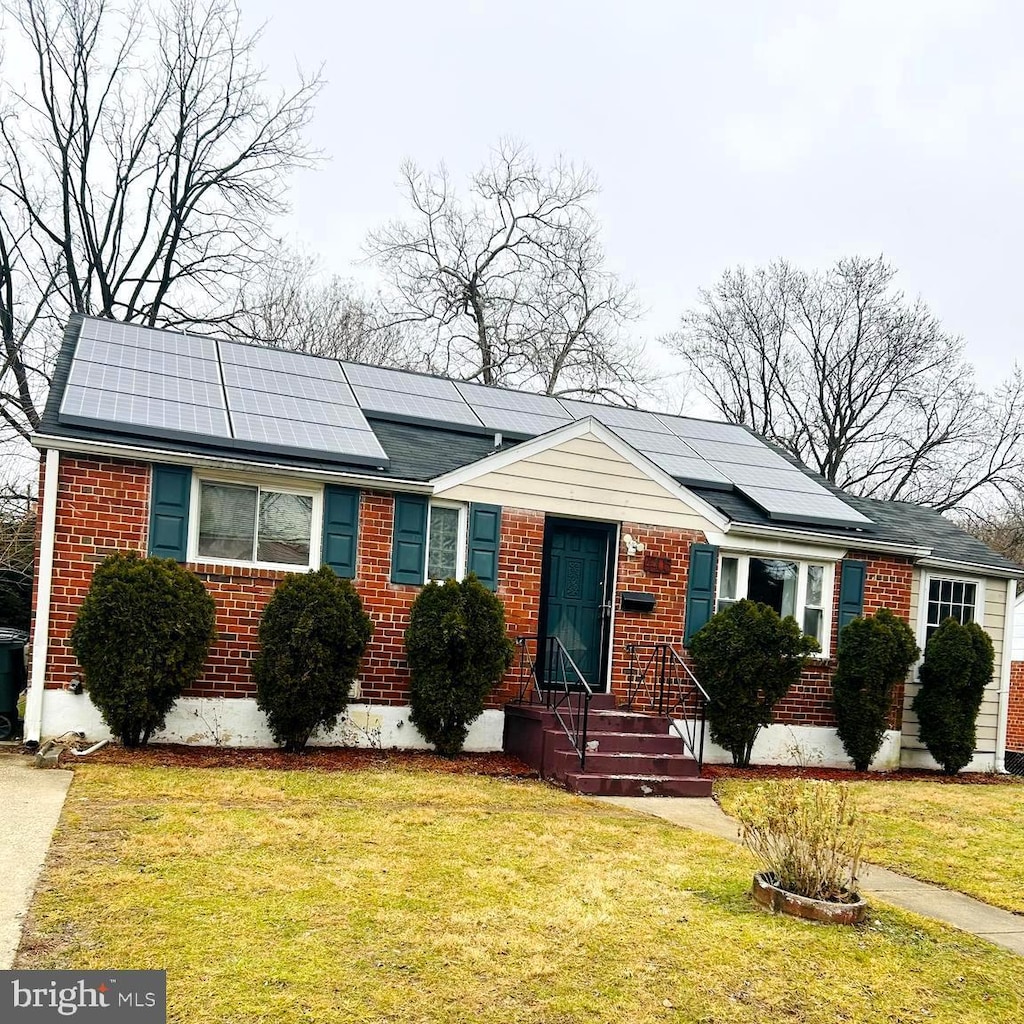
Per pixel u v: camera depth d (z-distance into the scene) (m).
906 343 33.19
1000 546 34.22
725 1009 4.86
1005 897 7.61
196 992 4.45
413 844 7.24
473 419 14.07
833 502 15.04
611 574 12.77
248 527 10.98
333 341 30.94
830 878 6.48
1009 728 20.67
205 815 7.54
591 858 7.30
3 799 7.56
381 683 11.46
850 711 13.62
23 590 18.97
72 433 9.99
